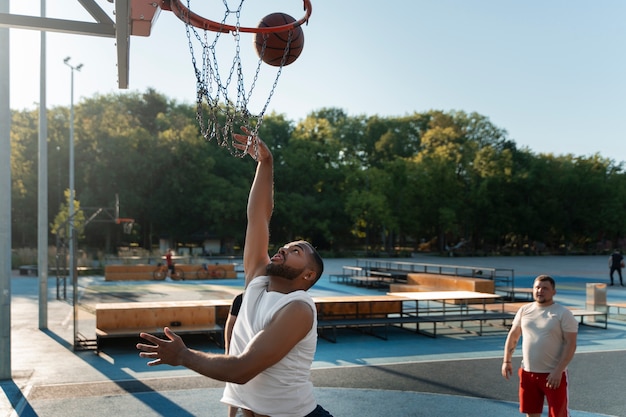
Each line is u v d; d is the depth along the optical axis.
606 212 78.50
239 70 4.85
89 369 10.97
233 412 5.96
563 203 79.38
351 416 8.00
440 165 71.50
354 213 65.44
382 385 9.79
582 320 16.88
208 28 4.79
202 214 64.75
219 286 28.09
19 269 39.69
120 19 4.79
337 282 31.67
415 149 86.69
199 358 2.70
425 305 21.11
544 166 78.25
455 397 9.02
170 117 70.12
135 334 12.71
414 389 9.52
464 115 86.38
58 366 11.22
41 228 15.64
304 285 3.08
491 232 74.50
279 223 67.81
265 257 3.60
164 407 8.42
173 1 4.63
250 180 66.38
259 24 4.84
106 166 59.78
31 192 60.25
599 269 42.56
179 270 33.19
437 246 81.88
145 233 66.62
